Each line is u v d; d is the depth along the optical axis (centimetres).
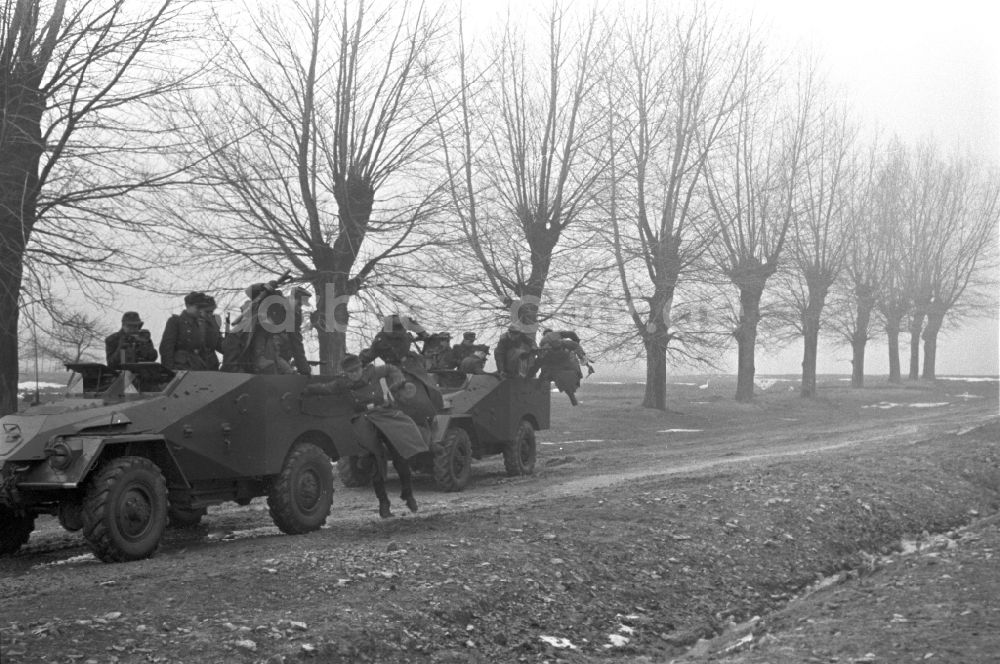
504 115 2995
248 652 637
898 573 916
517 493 1573
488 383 1795
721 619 892
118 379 1083
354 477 1719
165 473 1038
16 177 1795
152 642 643
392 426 1219
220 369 1205
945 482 1599
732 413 3928
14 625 659
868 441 2431
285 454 1151
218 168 2236
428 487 1706
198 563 894
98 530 927
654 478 1650
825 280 4847
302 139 2420
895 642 652
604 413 3556
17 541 1070
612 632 812
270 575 818
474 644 731
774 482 1461
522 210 2969
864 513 1323
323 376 1211
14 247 1788
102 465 973
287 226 2420
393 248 2533
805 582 1046
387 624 714
